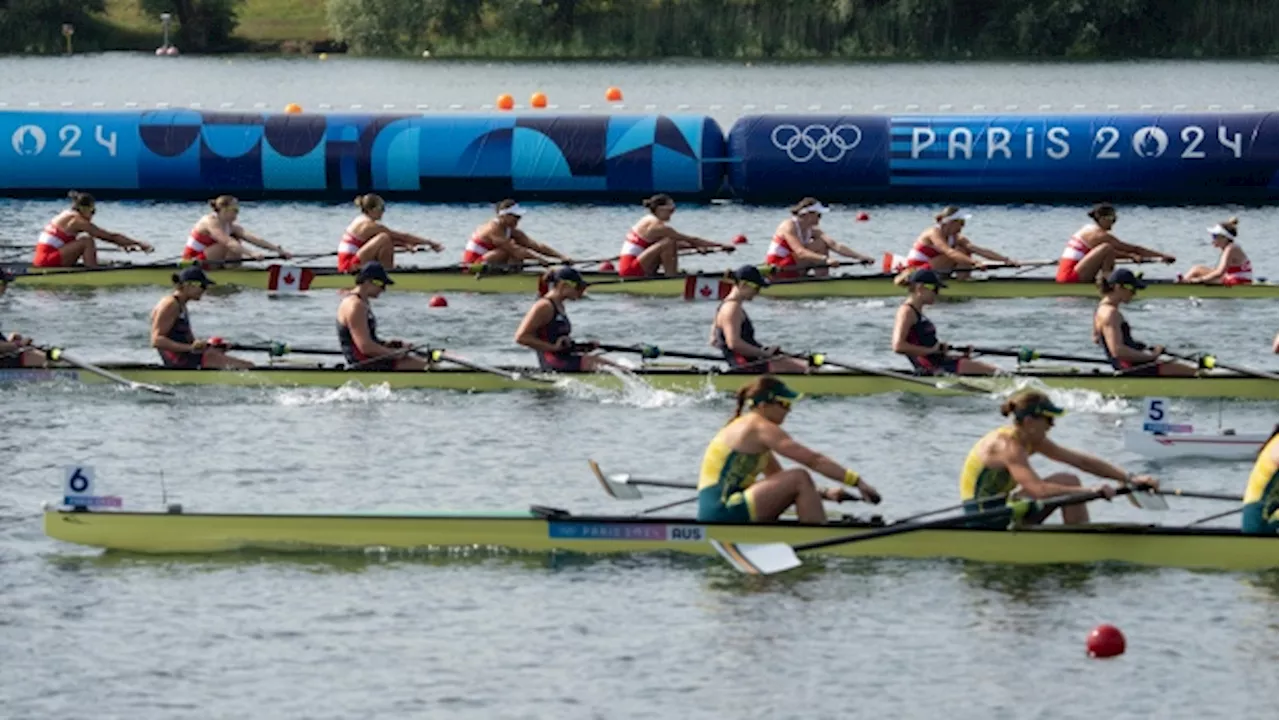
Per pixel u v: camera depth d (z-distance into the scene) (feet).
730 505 270.67
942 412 371.76
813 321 481.87
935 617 249.34
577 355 392.47
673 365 395.14
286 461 332.19
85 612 251.39
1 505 301.02
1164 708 221.46
